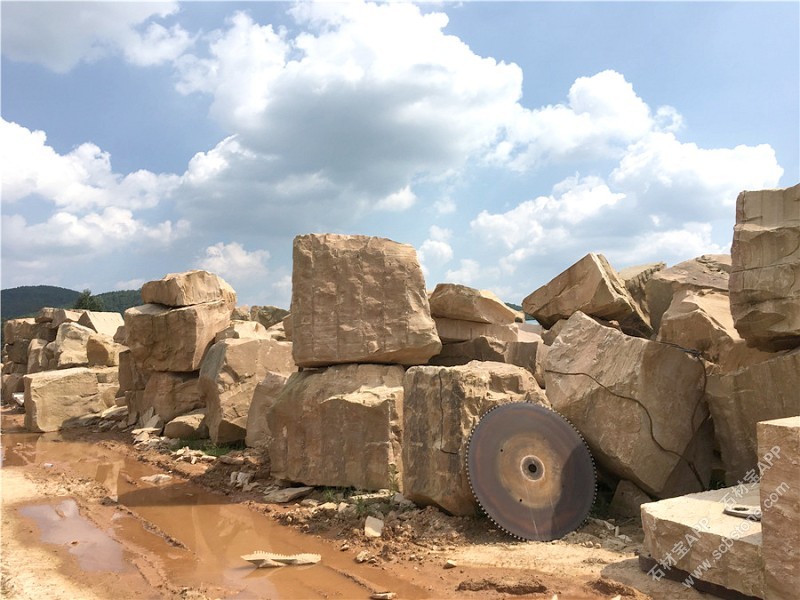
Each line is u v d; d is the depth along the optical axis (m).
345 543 7.64
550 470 7.52
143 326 16.89
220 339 16.33
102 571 7.08
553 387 8.37
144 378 18.56
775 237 7.28
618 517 7.79
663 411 7.62
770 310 7.23
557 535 7.20
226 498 10.50
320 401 10.10
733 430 7.55
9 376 28.55
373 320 10.42
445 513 8.02
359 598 5.98
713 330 9.24
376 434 9.46
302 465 10.18
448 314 13.23
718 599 5.18
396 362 10.59
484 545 7.08
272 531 8.52
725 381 7.65
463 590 5.91
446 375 8.23
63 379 19.88
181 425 15.42
